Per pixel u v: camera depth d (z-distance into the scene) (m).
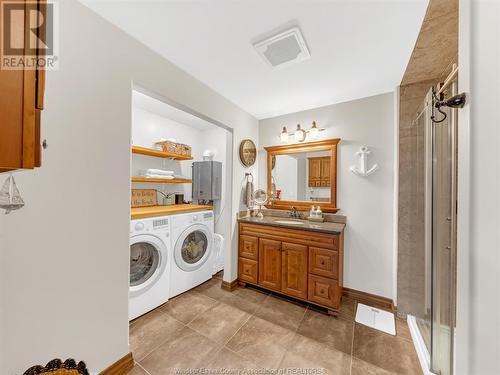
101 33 1.14
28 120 0.47
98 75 1.13
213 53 1.47
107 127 1.17
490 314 0.47
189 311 1.90
